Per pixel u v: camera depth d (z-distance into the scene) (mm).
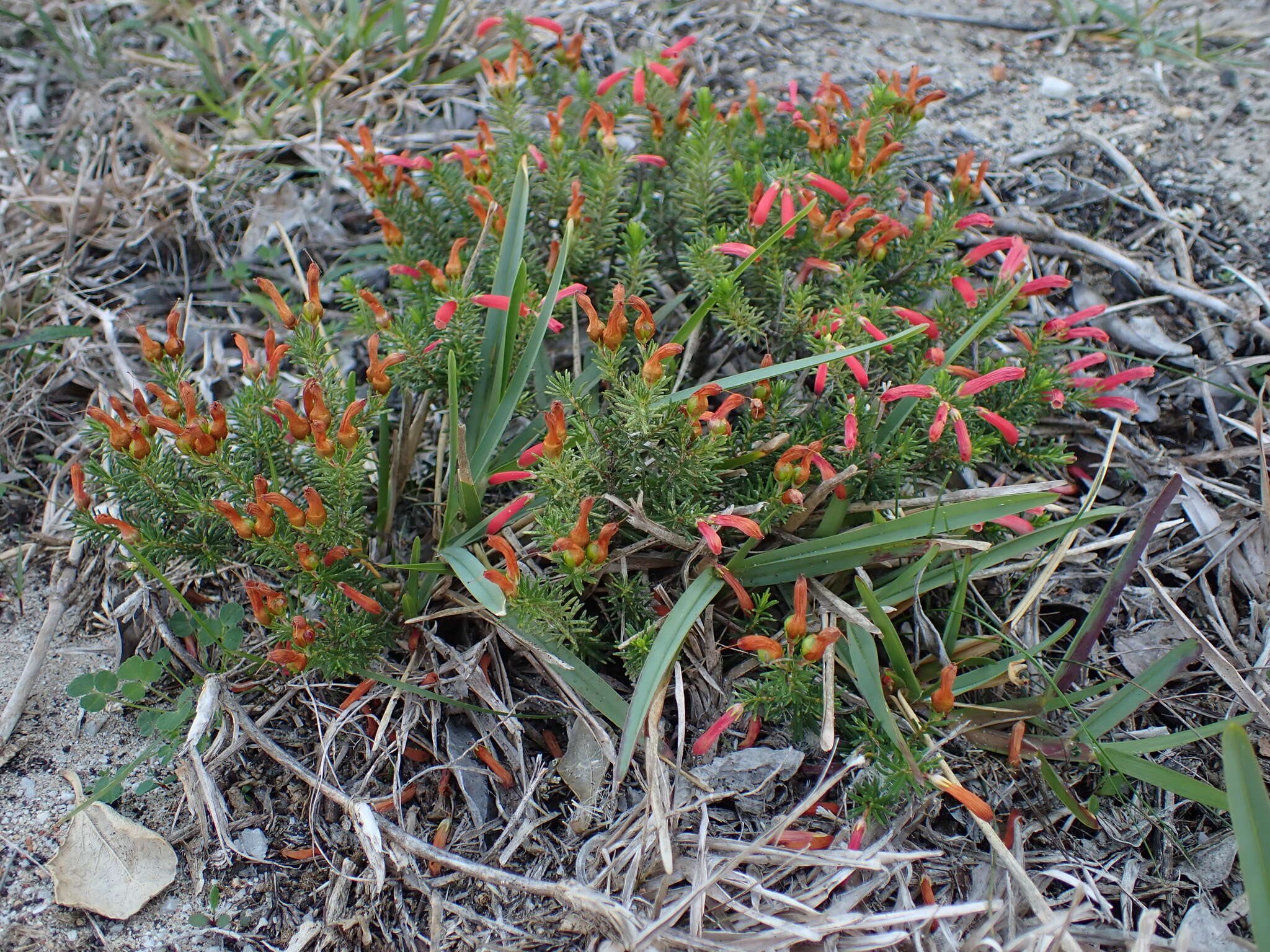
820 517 402
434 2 616
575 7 605
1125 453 457
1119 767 350
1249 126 554
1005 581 415
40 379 485
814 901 348
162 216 538
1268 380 465
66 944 351
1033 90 577
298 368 490
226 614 396
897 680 372
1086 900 358
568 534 353
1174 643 411
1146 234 517
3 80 593
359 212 538
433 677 385
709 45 587
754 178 418
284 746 385
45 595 428
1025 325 490
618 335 357
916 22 621
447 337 396
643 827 351
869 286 420
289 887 362
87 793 376
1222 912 355
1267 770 379
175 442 381
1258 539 426
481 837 369
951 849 366
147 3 623
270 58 580
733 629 397
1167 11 643
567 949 346
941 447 391
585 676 369
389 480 418
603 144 424
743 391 432
